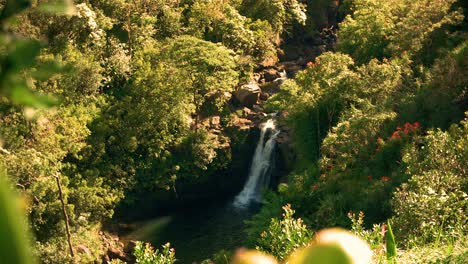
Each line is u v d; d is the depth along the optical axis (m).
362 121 28.41
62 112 32.25
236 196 40.88
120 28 44.84
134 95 38.31
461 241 8.47
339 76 34.03
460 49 28.75
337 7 64.75
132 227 35.19
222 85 40.25
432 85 28.05
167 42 42.91
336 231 0.51
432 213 12.99
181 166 38.38
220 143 41.22
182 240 33.88
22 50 0.50
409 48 36.09
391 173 24.31
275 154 40.97
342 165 28.23
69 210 28.33
